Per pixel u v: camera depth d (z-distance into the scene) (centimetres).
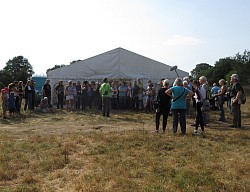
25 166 759
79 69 2541
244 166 702
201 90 1188
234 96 1342
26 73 10881
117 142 1002
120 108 2223
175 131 1152
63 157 828
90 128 1399
